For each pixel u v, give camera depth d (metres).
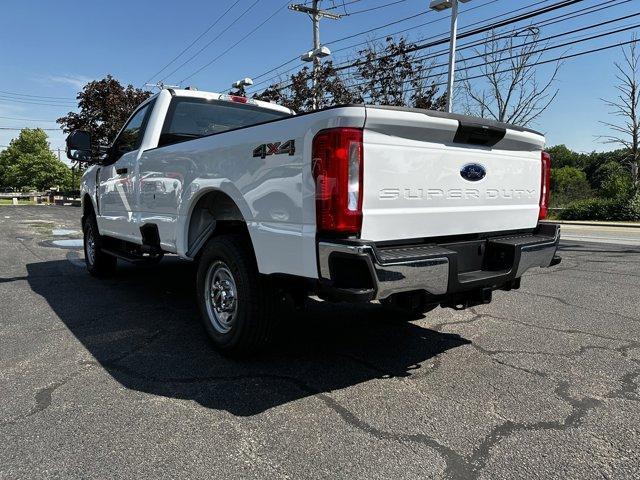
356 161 2.70
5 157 69.25
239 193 3.37
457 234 3.35
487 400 3.02
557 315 4.91
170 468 2.32
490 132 3.34
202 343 4.03
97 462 2.36
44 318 4.73
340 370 3.48
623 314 4.95
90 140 6.14
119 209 5.59
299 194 2.88
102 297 5.60
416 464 2.35
